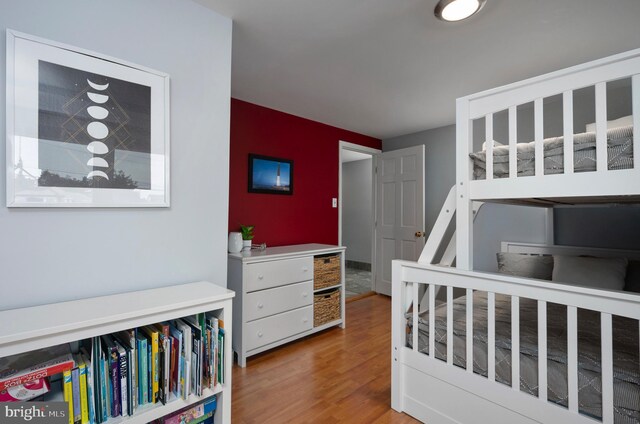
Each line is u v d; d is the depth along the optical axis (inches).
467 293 62.6
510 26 71.9
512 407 56.0
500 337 61.7
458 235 64.4
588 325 71.0
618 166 47.3
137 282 58.6
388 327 127.7
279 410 72.4
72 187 50.8
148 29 59.6
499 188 58.7
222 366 56.0
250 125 123.9
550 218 119.6
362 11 67.4
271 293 102.1
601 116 48.3
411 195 163.3
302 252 111.5
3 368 44.0
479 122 140.2
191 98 65.4
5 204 46.0
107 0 55.1
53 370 41.6
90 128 52.5
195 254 66.3
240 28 73.9
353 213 268.5
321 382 84.7
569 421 49.9
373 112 135.3
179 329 53.9
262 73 97.5
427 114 137.3
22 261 47.6
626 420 46.0
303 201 143.6
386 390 81.1
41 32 48.9
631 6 64.3
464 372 62.4
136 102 57.4
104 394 44.8
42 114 48.2
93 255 53.9
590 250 110.8
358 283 208.8
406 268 73.4
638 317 43.8
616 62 46.8
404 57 87.2
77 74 51.4
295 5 65.7
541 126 54.1
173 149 62.9
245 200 122.8
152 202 59.2
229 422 56.4
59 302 50.4
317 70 95.3
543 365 52.8
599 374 49.7
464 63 90.4
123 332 50.7
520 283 55.0
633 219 104.7
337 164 158.7
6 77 45.5
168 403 49.9
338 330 124.4
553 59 88.0
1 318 42.6
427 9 66.7
